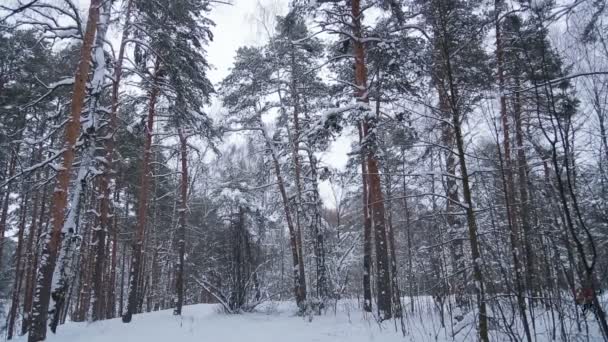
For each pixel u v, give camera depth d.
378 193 12.15
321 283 16.48
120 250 35.25
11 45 15.21
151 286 31.23
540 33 5.05
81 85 10.90
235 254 18.05
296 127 19.25
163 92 15.61
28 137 17.97
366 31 13.20
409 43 11.37
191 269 29.33
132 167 21.48
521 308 6.31
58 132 15.24
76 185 12.29
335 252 18.28
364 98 12.08
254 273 18.08
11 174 18.66
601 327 5.28
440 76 7.15
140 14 14.80
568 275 6.16
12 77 16.55
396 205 18.09
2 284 25.73
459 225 10.84
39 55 16.34
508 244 7.58
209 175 26.20
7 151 17.02
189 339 10.32
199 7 16.34
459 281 9.45
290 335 10.22
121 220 27.70
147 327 13.23
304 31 17.97
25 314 19.12
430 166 10.98
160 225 30.61
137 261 16.20
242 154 24.11
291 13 12.70
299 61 18.98
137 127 17.42
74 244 12.47
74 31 11.86
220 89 20.20
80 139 12.36
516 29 5.37
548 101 5.20
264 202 22.52
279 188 20.83
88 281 22.53
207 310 19.92
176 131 19.33
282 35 17.81
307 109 19.95
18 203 22.25
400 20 11.88
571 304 6.61
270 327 11.97
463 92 6.96
